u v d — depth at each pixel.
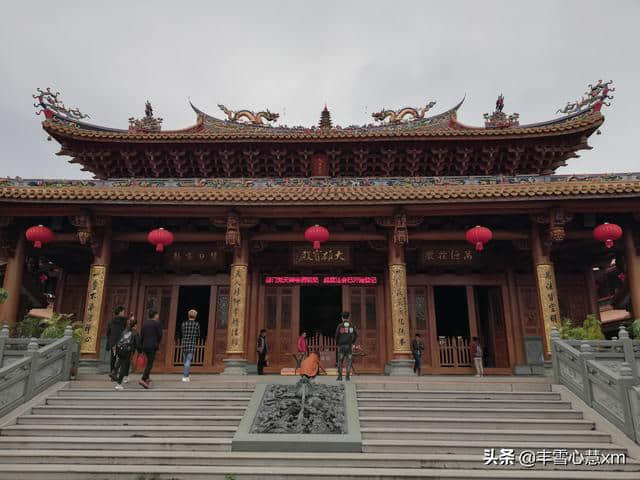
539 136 20.23
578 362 11.66
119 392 12.05
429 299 20.06
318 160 21.28
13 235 17.11
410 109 23.23
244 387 12.68
